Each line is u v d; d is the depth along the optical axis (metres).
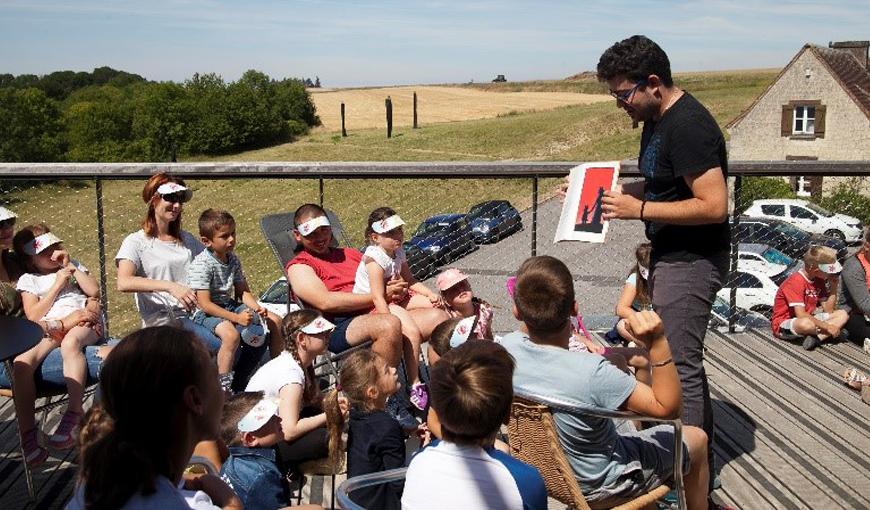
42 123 65.12
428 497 2.18
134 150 70.25
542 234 11.99
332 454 3.37
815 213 17.36
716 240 3.20
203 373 1.79
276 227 5.09
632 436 2.74
